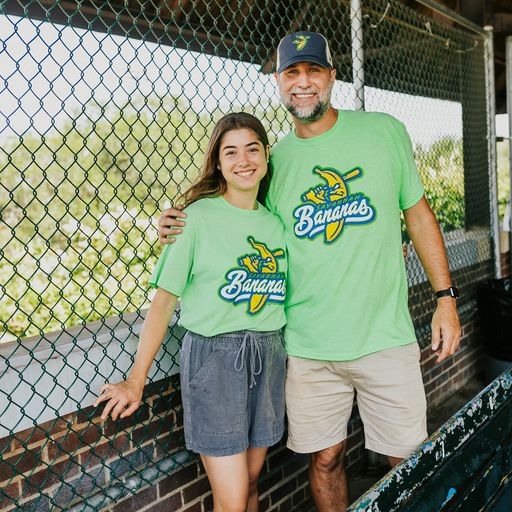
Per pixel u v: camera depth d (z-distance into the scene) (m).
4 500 1.73
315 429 2.24
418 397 2.16
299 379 2.18
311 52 1.99
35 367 1.76
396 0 3.70
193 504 2.31
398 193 2.15
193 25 3.96
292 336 2.17
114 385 1.74
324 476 2.34
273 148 2.22
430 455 1.42
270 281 1.96
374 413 2.19
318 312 2.10
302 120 2.07
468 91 4.68
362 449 3.27
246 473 1.91
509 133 4.95
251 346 1.88
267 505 2.62
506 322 4.19
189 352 1.88
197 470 2.32
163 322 1.83
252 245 1.91
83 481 1.93
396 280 2.14
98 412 1.96
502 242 5.67
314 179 2.08
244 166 1.86
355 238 2.05
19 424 1.73
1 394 1.68
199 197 1.92
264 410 1.96
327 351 2.11
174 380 2.24
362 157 2.06
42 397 1.73
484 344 4.41
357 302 2.07
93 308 1.96
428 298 3.88
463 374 4.45
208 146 1.93
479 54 4.71
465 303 4.46
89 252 4.18
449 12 4.02
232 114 1.92
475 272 4.59
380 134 2.10
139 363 1.79
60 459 1.86
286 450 2.73
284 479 2.71
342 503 2.37
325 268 2.07
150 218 2.16
